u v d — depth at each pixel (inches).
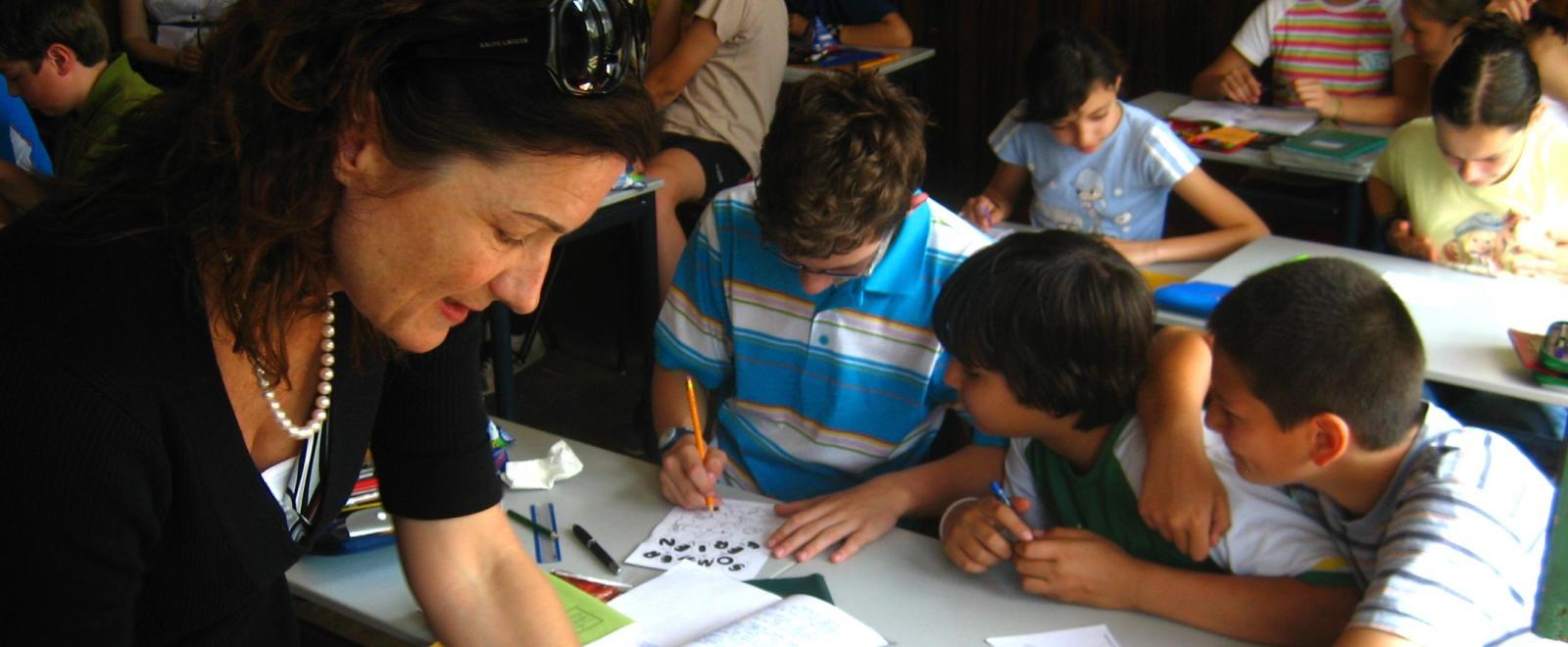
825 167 60.4
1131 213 120.7
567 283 182.4
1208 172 182.5
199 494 31.6
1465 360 85.4
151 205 29.8
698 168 152.1
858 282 67.2
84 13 121.3
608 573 58.7
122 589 30.1
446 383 42.4
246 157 28.1
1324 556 53.7
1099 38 116.6
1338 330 49.3
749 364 73.2
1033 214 128.0
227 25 28.7
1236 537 54.8
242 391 34.2
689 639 52.1
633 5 29.0
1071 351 57.0
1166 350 62.4
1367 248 138.3
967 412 63.9
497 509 46.4
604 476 69.0
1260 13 156.7
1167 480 56.2
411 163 28.0
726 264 72.9
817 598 54.9
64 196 30.5
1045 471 63.7
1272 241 112.3
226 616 35.9
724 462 67.6
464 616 45.2
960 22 205.8
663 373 79.0
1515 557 47.1
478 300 31.8
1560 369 79.9
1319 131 136.7
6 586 28.0
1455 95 105.3
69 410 27.8
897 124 62.4
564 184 28.8
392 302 31.0
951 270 67.1
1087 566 55.2
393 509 44.8
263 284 30.4
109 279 28.9
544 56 26.7
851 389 69.8
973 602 56.2
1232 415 52.9
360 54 27.0
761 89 159.3
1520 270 106.9
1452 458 49.6
